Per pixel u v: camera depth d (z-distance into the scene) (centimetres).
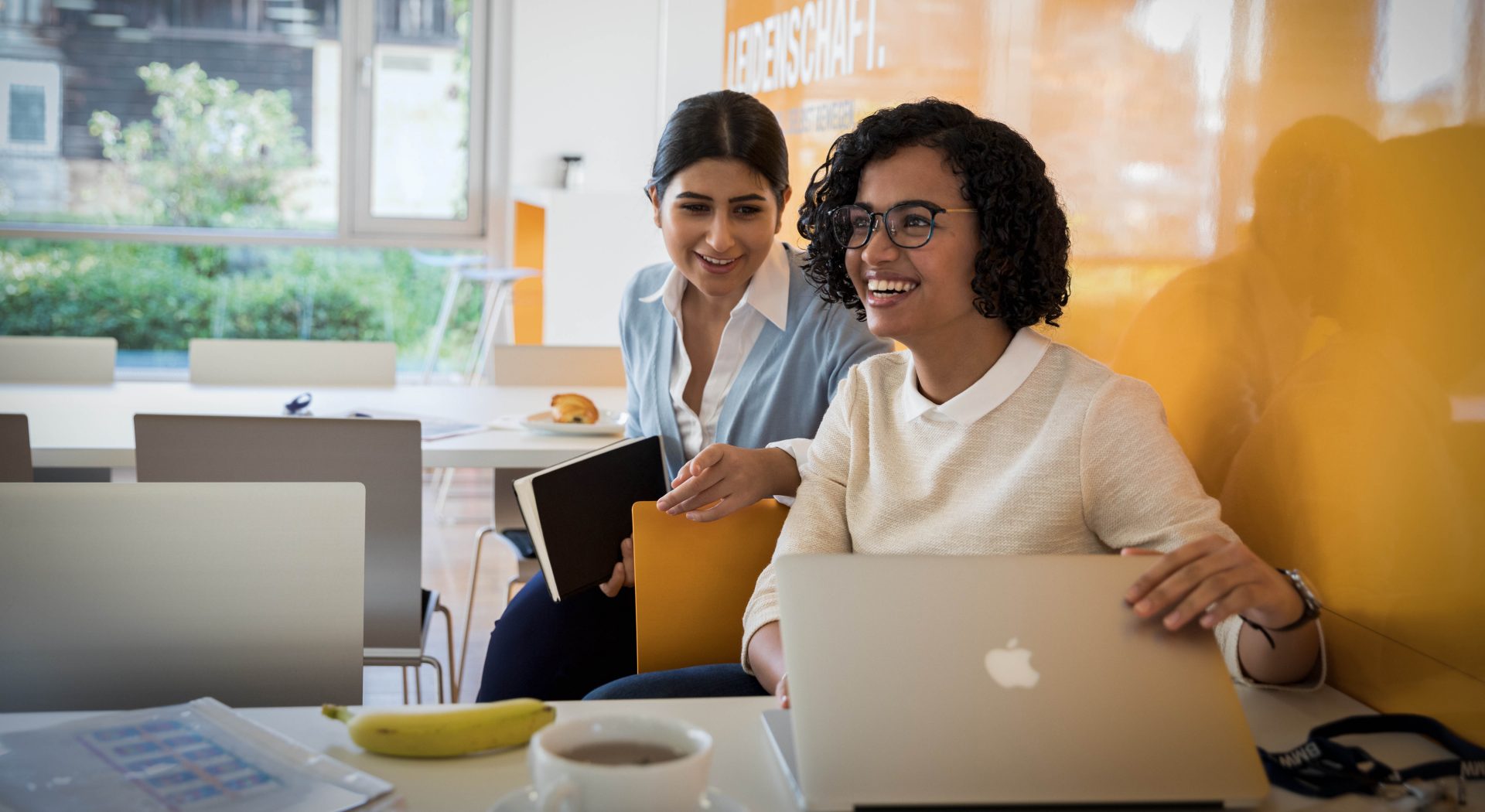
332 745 94
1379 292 113
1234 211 136
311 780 85
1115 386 123
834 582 96
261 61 575
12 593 119
